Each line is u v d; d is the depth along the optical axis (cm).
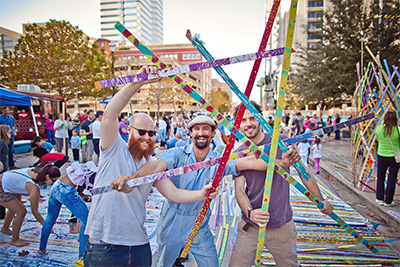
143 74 161
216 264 219
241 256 216
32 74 1766
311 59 2017
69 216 462
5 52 1862
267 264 312
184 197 197
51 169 332
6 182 337
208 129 218
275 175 213
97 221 180
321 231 400
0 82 1820
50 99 1460
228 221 438
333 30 1745
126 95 170
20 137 1259
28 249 343
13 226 351
